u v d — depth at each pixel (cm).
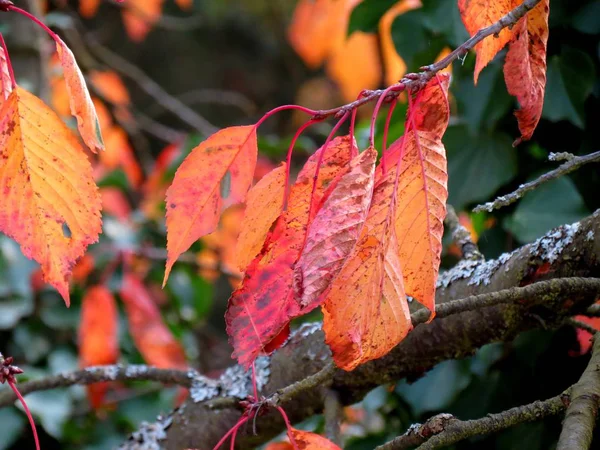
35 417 199
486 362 157
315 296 112
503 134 154
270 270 118
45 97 249
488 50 121
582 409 121
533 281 135
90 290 204
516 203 157
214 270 234
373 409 168
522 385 152
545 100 150
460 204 153
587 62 149
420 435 124
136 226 244
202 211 119
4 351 212
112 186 245
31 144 120
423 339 140
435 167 116
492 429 123
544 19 121
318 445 124
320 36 230
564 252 134
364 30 168
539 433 149
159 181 250
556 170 123
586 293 133
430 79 116
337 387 145
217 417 148
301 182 117
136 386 217
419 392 156
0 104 122
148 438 150
